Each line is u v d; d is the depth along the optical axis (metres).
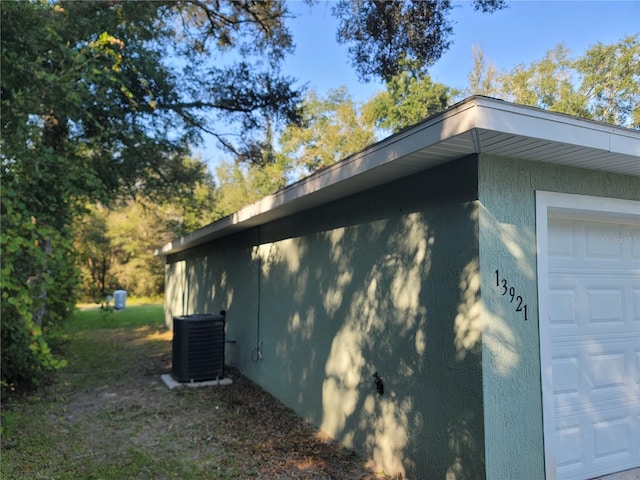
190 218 23.97
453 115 2.58
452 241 3.16
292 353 5.74
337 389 4.64
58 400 6.07
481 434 2.84
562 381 3.44
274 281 6.41
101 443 4.51
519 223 3.10
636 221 3.87
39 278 4.82
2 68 4.48
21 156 4.55
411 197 3.61
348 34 8.78
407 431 3.56
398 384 3.70
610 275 3.77
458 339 3.07
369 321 4.14
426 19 8.27
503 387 2.93
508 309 3.00
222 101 10.27
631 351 3.81
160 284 28.62
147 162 9.77
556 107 15.66
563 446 3.38
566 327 3.51
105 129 7.46
